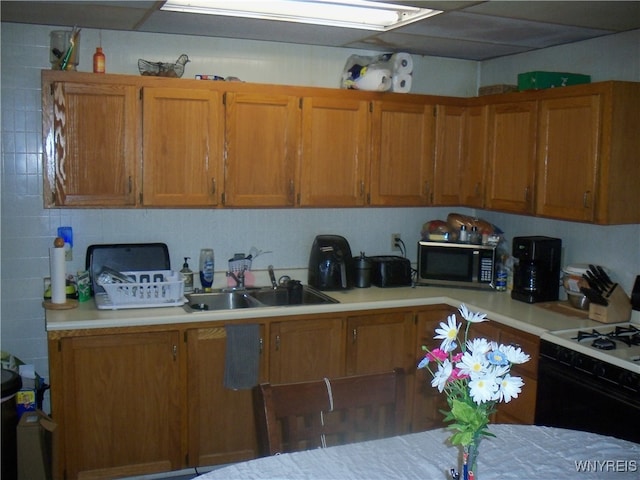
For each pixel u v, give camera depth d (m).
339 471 1.73
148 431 3.19
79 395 3.04
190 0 2.80
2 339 3.45
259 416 2.00
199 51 3.63
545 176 3.39
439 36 3.51
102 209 3.52
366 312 3.53
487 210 4.04
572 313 3.32
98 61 3.22
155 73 3.35
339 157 3.69
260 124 3.50
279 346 3.36
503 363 1.32
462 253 3.92
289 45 3.81
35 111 3.37
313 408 1.93
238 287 3.81
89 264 3.50
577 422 2.76
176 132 3.36
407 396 3.68
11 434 2.94
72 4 2.85
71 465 3.06
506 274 3.88
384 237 4.28
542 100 3.38
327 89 3.61
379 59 3.88
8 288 3.43
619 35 3.34
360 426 2.00
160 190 3.36
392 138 3.81
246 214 3.87
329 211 4.09
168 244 3.71
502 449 1.91
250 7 2.92
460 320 3.56
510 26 3.21
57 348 2.97
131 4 2.85
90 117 3.21
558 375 2.85
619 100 3.01
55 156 3.18
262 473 1.72
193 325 3.18
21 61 3.31
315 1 2.77
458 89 4.32
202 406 3.26
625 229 3.33
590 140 3.09
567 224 3.70
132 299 3.24
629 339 2.82
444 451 1.87
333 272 3.80
